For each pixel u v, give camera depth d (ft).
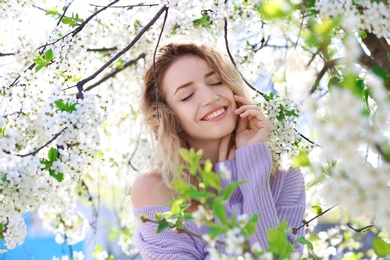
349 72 3.67
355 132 3.75
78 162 7.30
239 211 6.83
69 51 8.33
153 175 7.38
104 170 11.78
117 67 11.55
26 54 9.34
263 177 6.88
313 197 10.29
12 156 7.18
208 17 8.95
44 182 7.32
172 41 7.63
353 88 3.63
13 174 7.05
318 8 5.47
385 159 3.92
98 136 7.41
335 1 5.47
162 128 7.39
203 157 7.43
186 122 7.31
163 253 6.79
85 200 12.27
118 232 13.00
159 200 7.23
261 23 8.89
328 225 12.59
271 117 7.57
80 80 8.13
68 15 9.84
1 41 9.84
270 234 4.37
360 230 6.53
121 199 13.25
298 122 7.78
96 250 11.57
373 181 3.87
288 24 5.72
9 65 9.42
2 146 7.32
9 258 14.42
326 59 5.78
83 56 8.43
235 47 9.94
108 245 14.02
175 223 5.02
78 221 11.26
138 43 10.30
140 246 7.04
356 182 3.93
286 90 10.21
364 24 5.48
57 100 7.32
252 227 4.24
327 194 4.01
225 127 7.18
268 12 5.00
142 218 5.16
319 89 6.34
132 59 11.19
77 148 7.36
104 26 9.80
